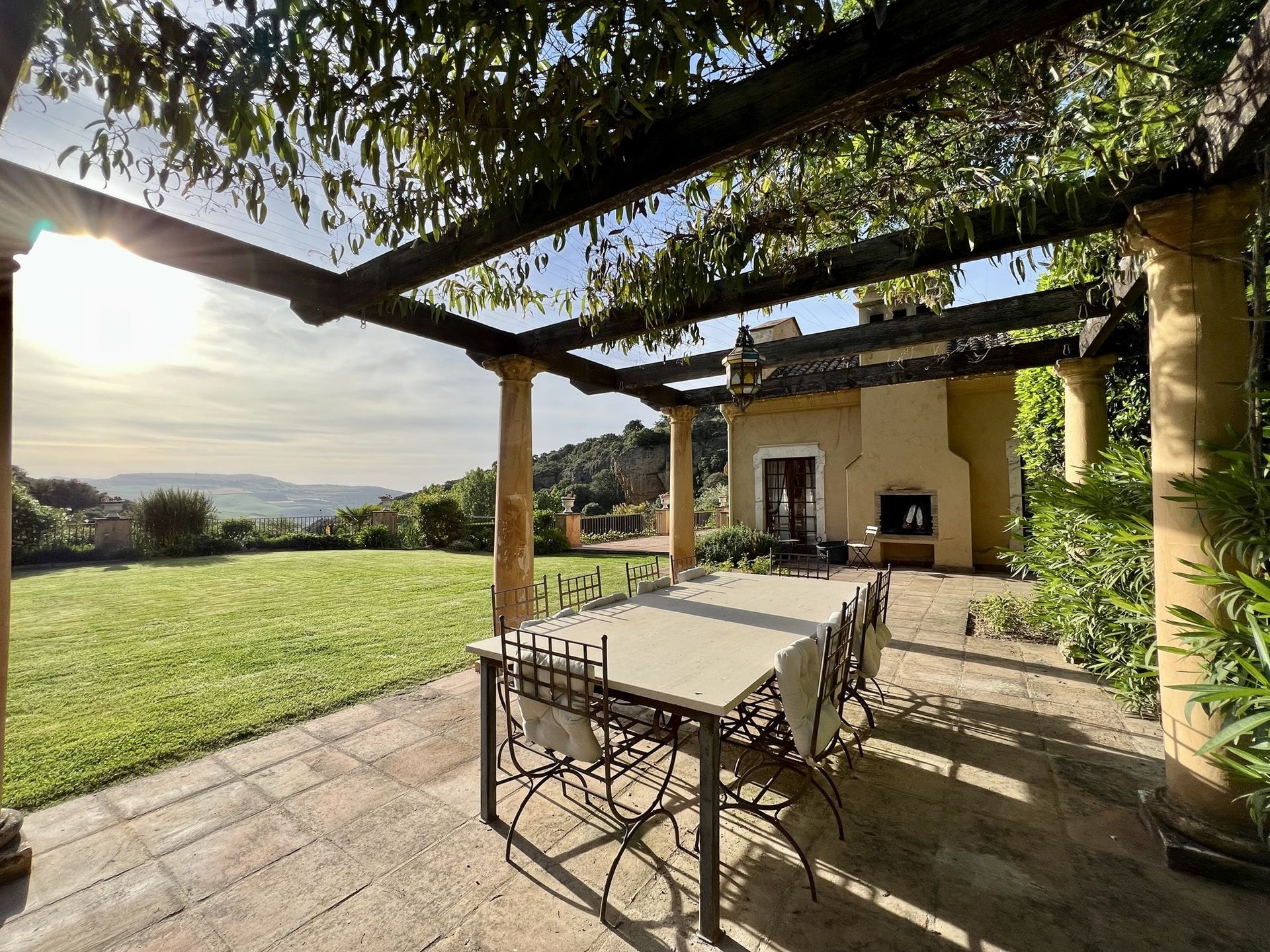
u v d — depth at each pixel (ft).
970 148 7.20
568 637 8.71
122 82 4.83
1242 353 6.79
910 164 7.65
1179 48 5.99
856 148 7.36
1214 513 6.56
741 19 4.44
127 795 8.55
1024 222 8.33
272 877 6.81
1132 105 6.25
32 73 4.98
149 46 4.55
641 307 10.65
